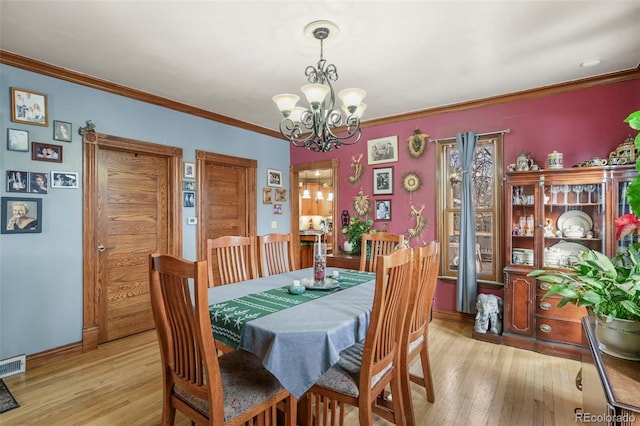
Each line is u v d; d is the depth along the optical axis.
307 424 1.77
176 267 1.31
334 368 1.62
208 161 4.02
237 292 2.06
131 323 3.32
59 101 2.76
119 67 2.71
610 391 1.03
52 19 2.02
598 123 2.96
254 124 4.50
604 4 1.88
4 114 2.48
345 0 1.83
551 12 1.96
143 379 2.44
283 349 1.39
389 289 1.54
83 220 2.89
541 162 3.21
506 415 1.99
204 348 1.26
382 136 4.21
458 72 2.81
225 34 2.20
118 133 3.14
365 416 1.47
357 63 2.63
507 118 3.39
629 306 1.14
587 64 2.66
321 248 2.23
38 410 2.05
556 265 2.85
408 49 2.40
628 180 2.60
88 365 2.66
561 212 2.95
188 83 3.05
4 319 2.49
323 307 1.74
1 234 2.47
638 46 2.37
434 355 2.82
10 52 2.44
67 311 2.80
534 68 2.73
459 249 3.53
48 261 2.70
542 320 2.86
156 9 1.92
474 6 1.90
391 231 4.14
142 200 3.42
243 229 4.50
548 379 2.41
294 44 2.33
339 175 4.61
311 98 1.97
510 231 3.07
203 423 1.37
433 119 3.84
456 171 3.77
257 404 1.42
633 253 1.37
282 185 5.03
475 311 3.45
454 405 2.10
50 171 2.71
